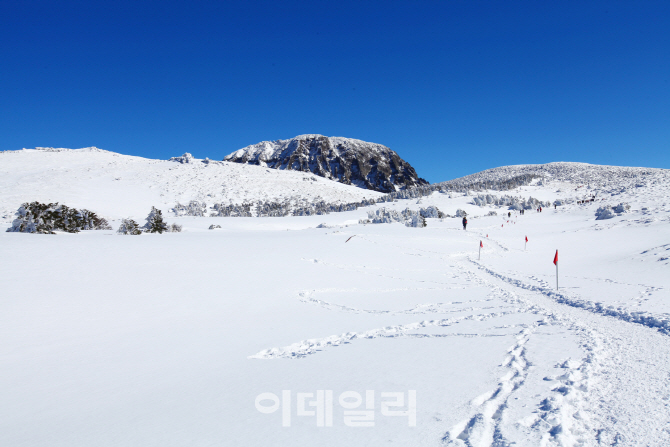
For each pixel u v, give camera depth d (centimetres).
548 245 2886
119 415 438
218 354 687
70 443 369
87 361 648
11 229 2591
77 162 12444
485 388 470
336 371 567
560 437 339
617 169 13575
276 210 8725
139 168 12556
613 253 2130
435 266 2011
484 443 335
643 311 857
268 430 378
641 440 338
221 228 4812
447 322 905
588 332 738
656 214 3662
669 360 555
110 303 1031
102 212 7131
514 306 1072
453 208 7281
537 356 592
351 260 2017
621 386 464
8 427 415
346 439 352
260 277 1488
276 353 695
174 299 1114
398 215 5300
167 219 5975
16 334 769
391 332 827
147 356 675
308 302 1170
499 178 14112
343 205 9431
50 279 1212
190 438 368
